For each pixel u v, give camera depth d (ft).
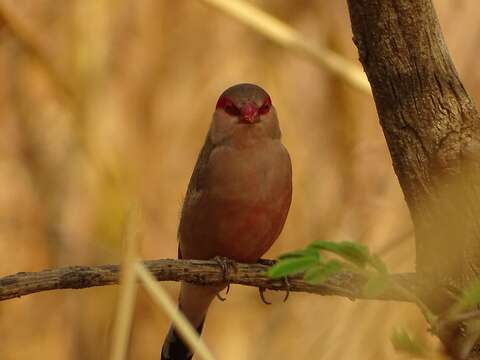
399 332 15.80
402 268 24.25
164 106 42.24
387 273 14.88
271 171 28.25
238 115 28.30
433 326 15.44
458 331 16.78
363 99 41.47
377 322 28.58
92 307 40.93
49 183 41.37
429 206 18.45
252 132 28.25
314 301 35.88
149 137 41.73
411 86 18.31
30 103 42.01
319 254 14.90
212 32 42.70
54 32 41.93
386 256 24.43
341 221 38.17
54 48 41.52
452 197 18.19
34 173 41.75
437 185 18.34
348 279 20.49
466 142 18.17
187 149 41.88
